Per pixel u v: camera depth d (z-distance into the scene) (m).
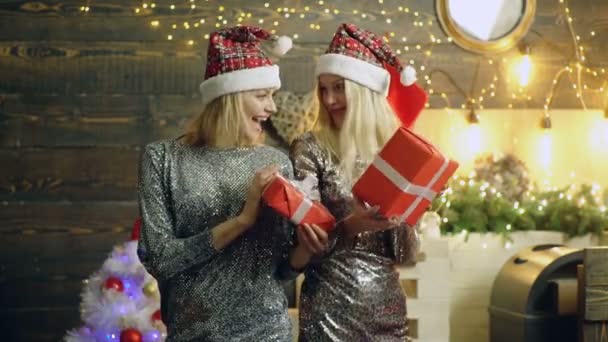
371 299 2.72
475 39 4.85
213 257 2.20
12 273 4.55
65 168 4.60
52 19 4.60
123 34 4.64
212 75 2.28
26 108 4.58
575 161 4.97
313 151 2.77
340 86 2.79
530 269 4.05
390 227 2.48
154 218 2.20
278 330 2.23
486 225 4.38
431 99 4.84
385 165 2.40
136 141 4.65
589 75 4.95
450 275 4.32
